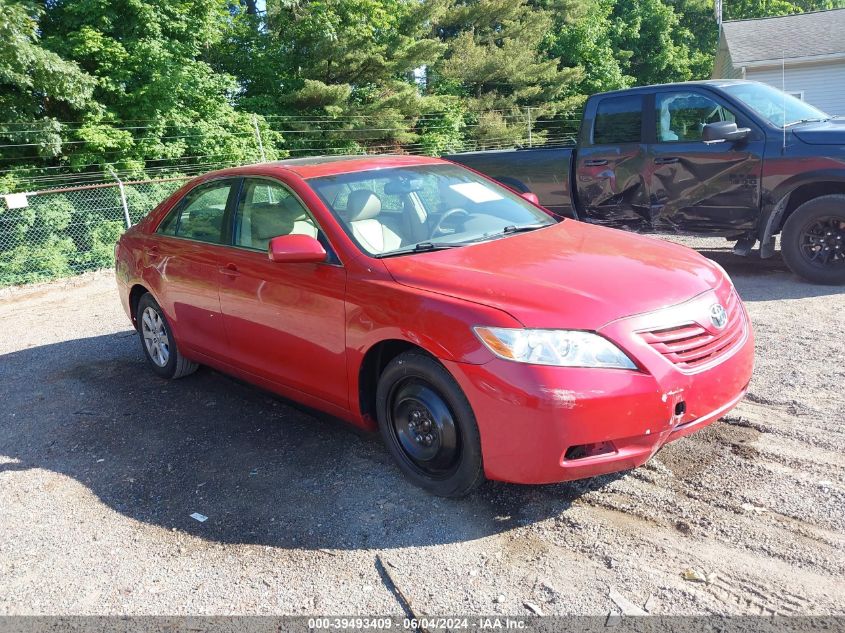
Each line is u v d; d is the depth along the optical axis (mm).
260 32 22625
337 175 4270
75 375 5996
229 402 5039
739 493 3270
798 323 5602
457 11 29984
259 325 4223
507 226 4250
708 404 3156
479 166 8484
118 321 7953
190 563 3139
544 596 2723
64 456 4387
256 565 3080
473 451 3160
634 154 7363
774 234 6891
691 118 7074
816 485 3266
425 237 4008
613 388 2906
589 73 34219
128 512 3631
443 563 2979
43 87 14242
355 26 22797
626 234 4215
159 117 16203
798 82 22766
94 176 15352
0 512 3746
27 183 14500
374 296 3477
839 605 2525
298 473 3873
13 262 12367
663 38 38188
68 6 15289
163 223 5344
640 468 3578
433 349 3172
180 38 17062
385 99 22734
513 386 2932
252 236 4371
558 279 3270
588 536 3070
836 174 6238
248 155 18031
